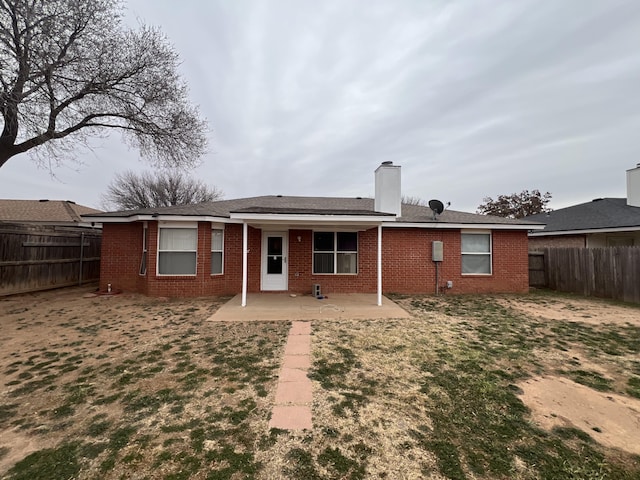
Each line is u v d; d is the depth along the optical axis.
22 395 3.46
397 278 10.95
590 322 6.89
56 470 2.30
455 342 5.41
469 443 2.67
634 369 4.32
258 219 7.89
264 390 3.61
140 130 10.62
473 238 11.27
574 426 2.96
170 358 4.60
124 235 10.47
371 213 8.12
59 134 9.31
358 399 3.41
